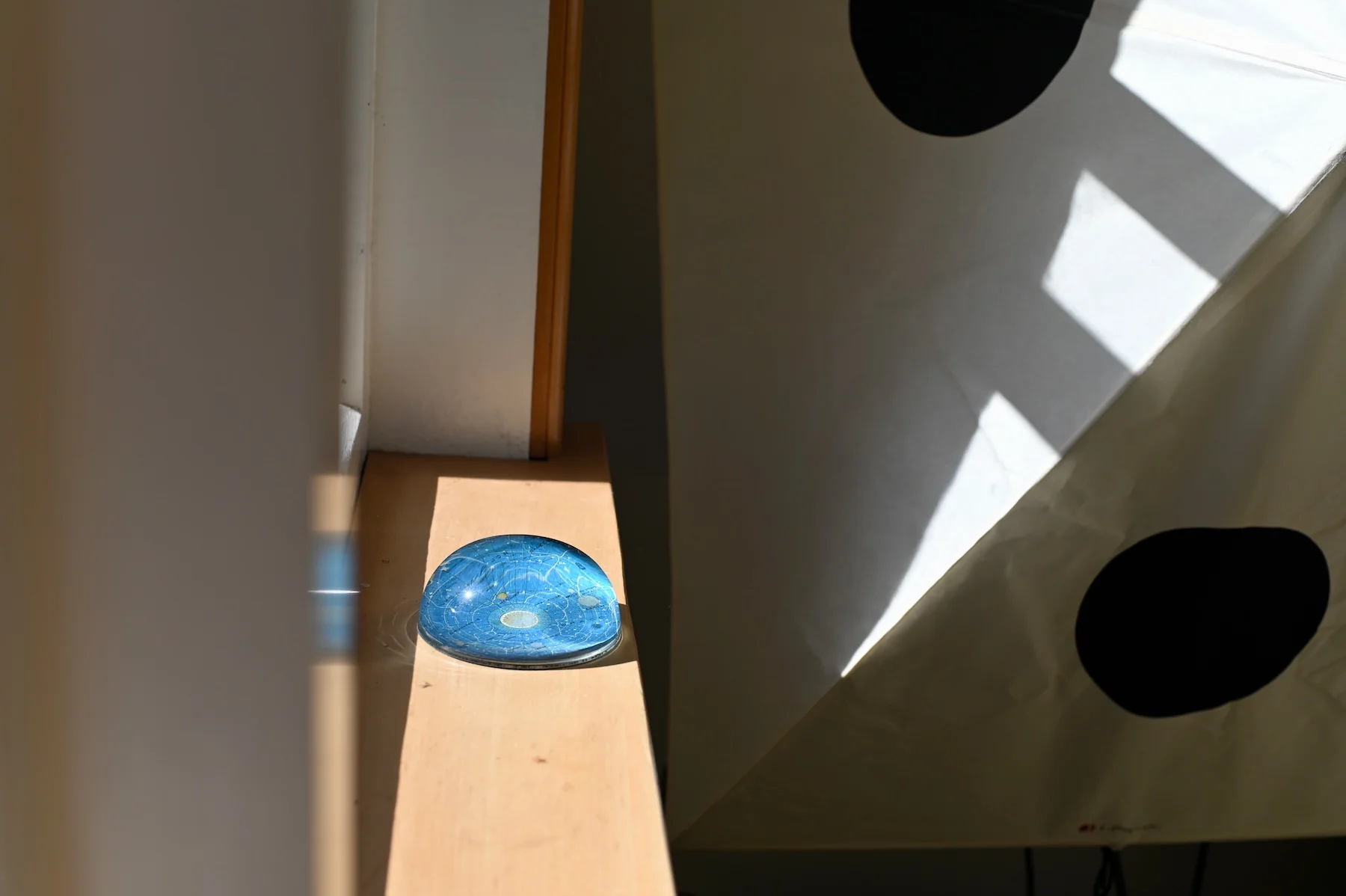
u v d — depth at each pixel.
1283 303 0.75
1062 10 0.75
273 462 0.29
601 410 1.12
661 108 0.78
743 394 0.82
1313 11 0.71
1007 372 0.77
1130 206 0.74
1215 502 0.80
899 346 0.80
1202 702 0.86
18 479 0.20
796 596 0.83
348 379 0.68
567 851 0.49
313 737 0.34
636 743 0.54
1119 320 0.75
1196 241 0.73
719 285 0.80
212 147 0.23
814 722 0.85
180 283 0.23
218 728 0.28
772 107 0.78
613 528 0.71
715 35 0.77
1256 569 0.82
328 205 0.34
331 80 0.36
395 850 0.48
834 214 0.79
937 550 0.79
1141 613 0.83
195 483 0.25
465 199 0.74
